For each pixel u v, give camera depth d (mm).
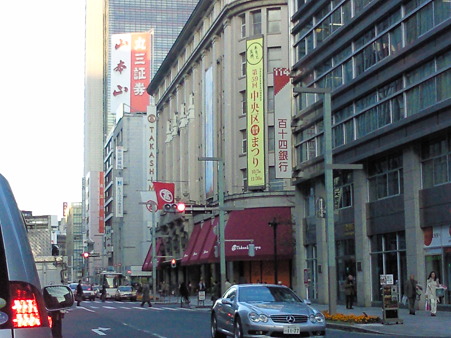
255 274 54719
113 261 128250
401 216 33812
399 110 33344
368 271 37125
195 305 50406
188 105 74062
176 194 79062
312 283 44938
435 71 30375
